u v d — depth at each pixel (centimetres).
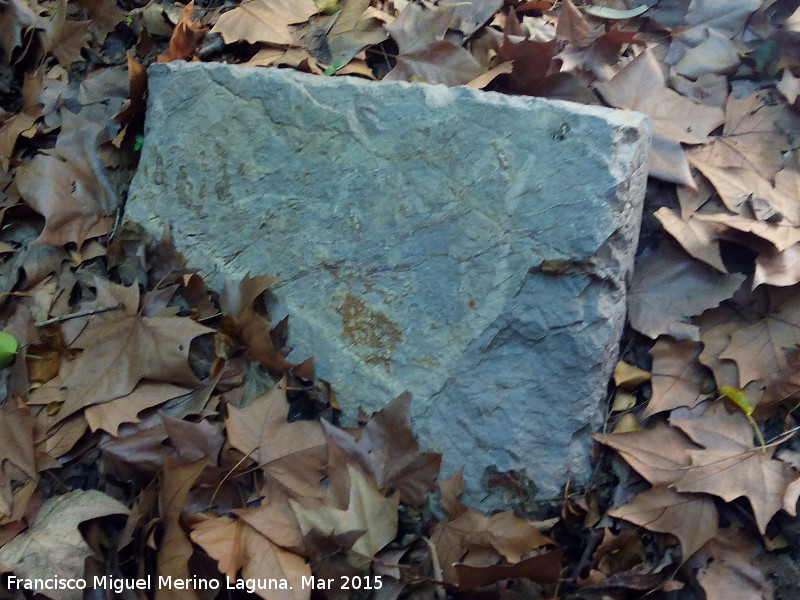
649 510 87
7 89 113
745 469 87
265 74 97
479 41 105
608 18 109
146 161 103
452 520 87
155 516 87
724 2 107
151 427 92
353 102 94
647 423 93
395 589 85
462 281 90
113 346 95
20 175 102
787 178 96
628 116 87
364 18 104
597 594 85
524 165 87
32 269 101
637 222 92
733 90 105
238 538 83
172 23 111
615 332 91
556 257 86
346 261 94
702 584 84
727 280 92
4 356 95
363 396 92
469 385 90
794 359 88
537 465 90
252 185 98
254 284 94
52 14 114
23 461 91
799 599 84
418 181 91
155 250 101
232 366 96
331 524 85
